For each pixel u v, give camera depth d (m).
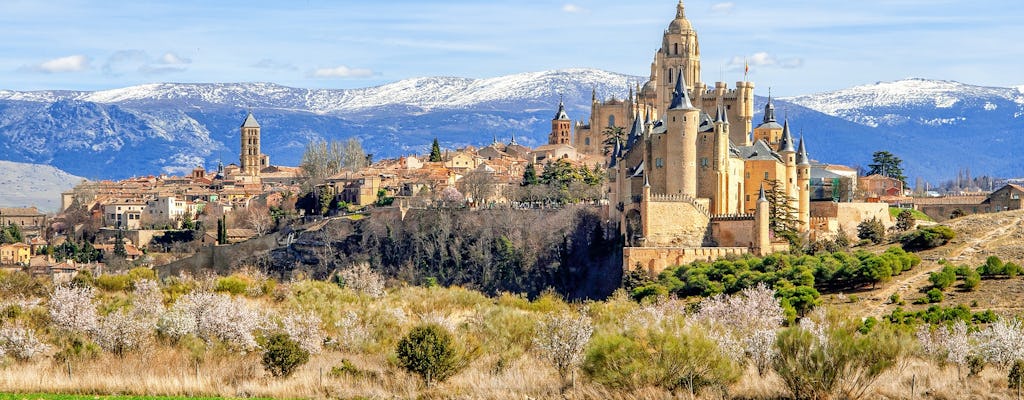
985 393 112.75
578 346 121.56
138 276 197.75
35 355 127.31
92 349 127.75
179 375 117.75
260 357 125.81
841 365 109.94
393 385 115.06
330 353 133.50
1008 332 128.50
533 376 118.56
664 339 113.44
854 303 185.88
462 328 141.75
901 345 118.69
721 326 135.62
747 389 112.44
